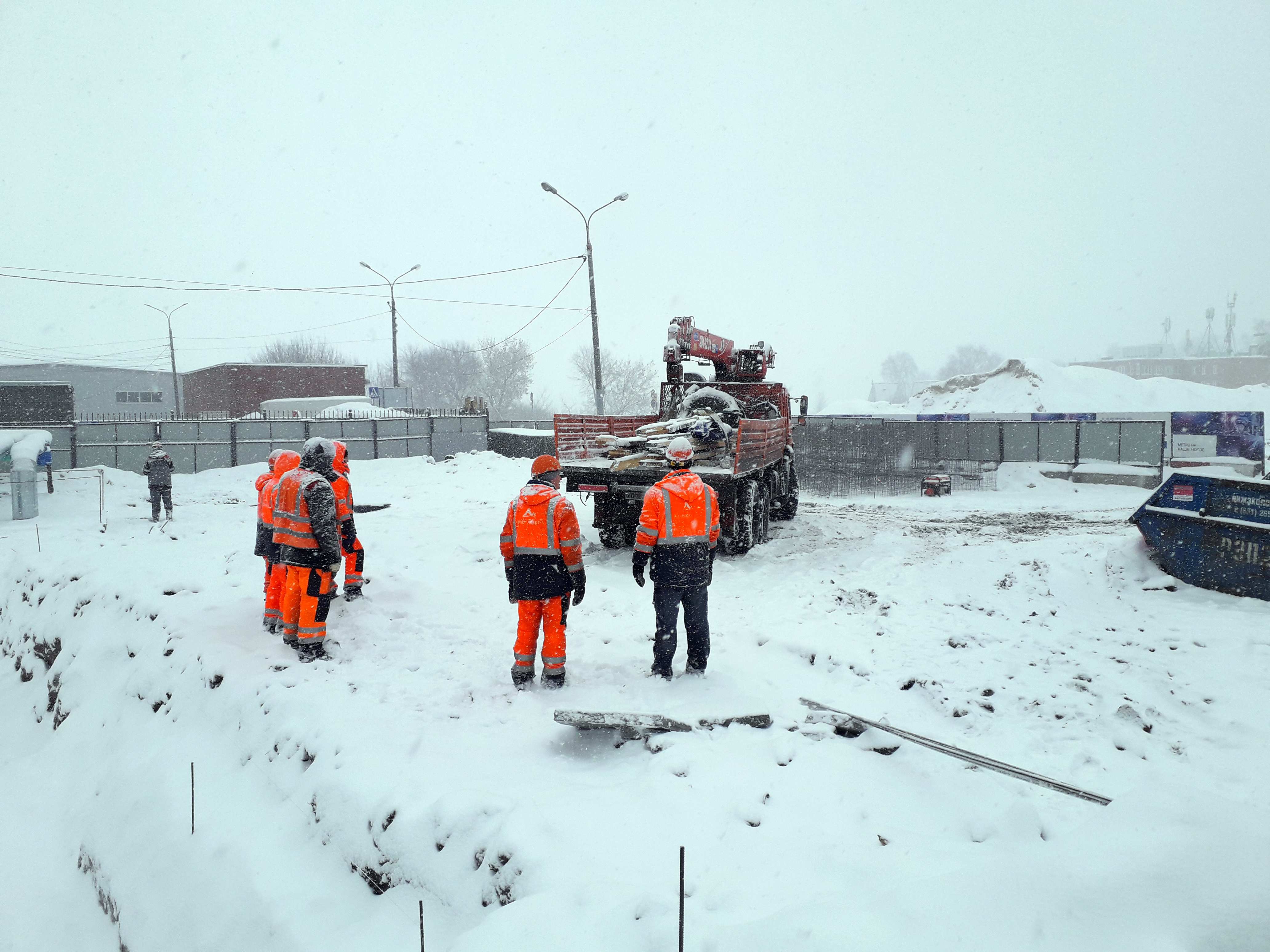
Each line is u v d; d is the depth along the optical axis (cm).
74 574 930
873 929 245
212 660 618
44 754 692
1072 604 771
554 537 530
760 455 1096
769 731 471
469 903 341
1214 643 636
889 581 861
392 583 795
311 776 455
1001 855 302
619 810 368
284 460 681
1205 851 249
